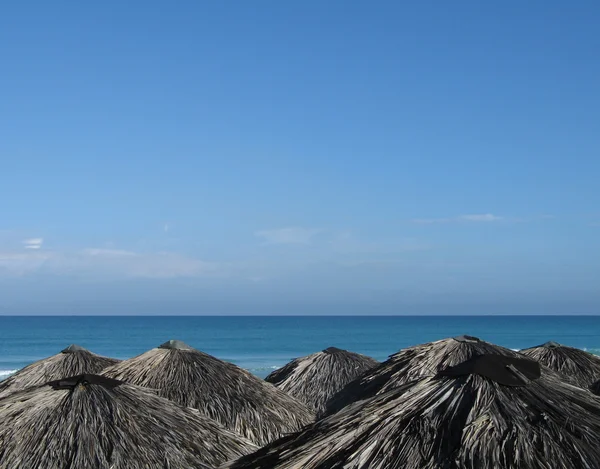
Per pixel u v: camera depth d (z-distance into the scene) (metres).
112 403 7.11
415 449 4.46
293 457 4.80
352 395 9.56
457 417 4.61
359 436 4.70
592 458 4.34
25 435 6.75
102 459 6.59
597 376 11.70
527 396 4.79
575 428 4.54
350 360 14.27
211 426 7.60
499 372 4.92
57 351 79.94
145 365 10.27
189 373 10.09
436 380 5.03
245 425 9.59
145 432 6.96
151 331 112.31
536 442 4.39
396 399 4.98
